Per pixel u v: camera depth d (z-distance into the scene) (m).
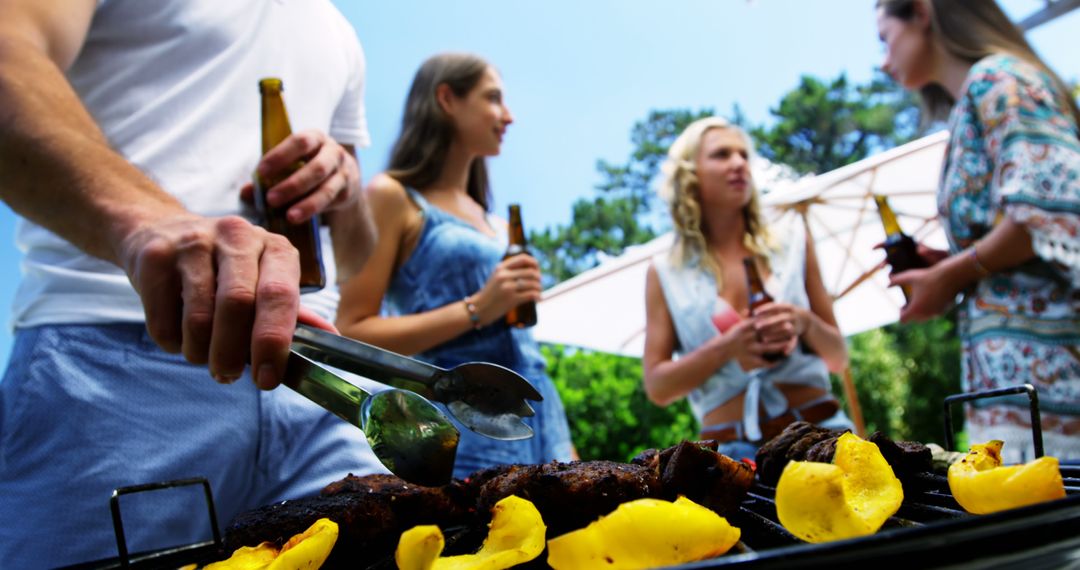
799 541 0.69
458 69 2.47
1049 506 0.49
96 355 1.19
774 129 19.88
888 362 10.58
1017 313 1.83
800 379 2.55
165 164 1.27
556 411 2.48
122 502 1.16
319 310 1.47
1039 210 1.74
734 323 2.64
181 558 0.86
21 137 0.84
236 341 0.67
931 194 4.20
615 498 0.69
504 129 2.60
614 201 23.42
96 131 0.91
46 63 0.96
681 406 8.65
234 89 1.36
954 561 0.45
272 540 0.72
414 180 2.46
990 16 2.14
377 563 0.73
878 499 0.64
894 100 19.25
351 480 0.84
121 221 0.77
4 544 1.14
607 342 4.82
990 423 1.87
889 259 2.33
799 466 0.58
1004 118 1.86
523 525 0.63
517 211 2.56
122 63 1.26
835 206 4.36
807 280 2.92
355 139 1.75
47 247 1.23
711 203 2.87
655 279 2.93
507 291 2.21
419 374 0.73
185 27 1.29
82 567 0.83
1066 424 1.73
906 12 2.23
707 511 0.56
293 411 1.31
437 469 0.71
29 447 1.16
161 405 1.21
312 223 1.33
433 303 2.34
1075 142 1.81
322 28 1.55
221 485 1.25
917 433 10.41
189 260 0.69
